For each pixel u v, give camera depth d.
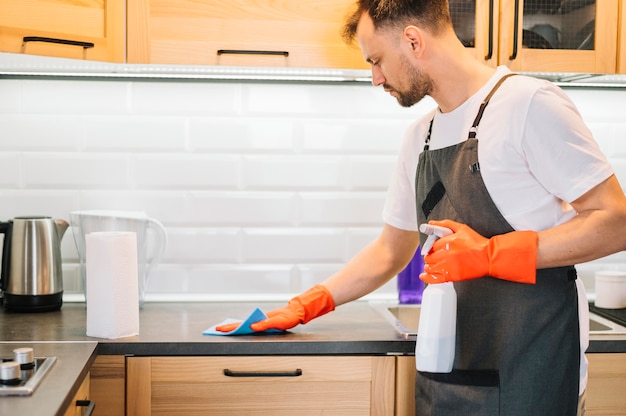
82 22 1.96
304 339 1.86
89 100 2.32
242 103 2.36
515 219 1.67
